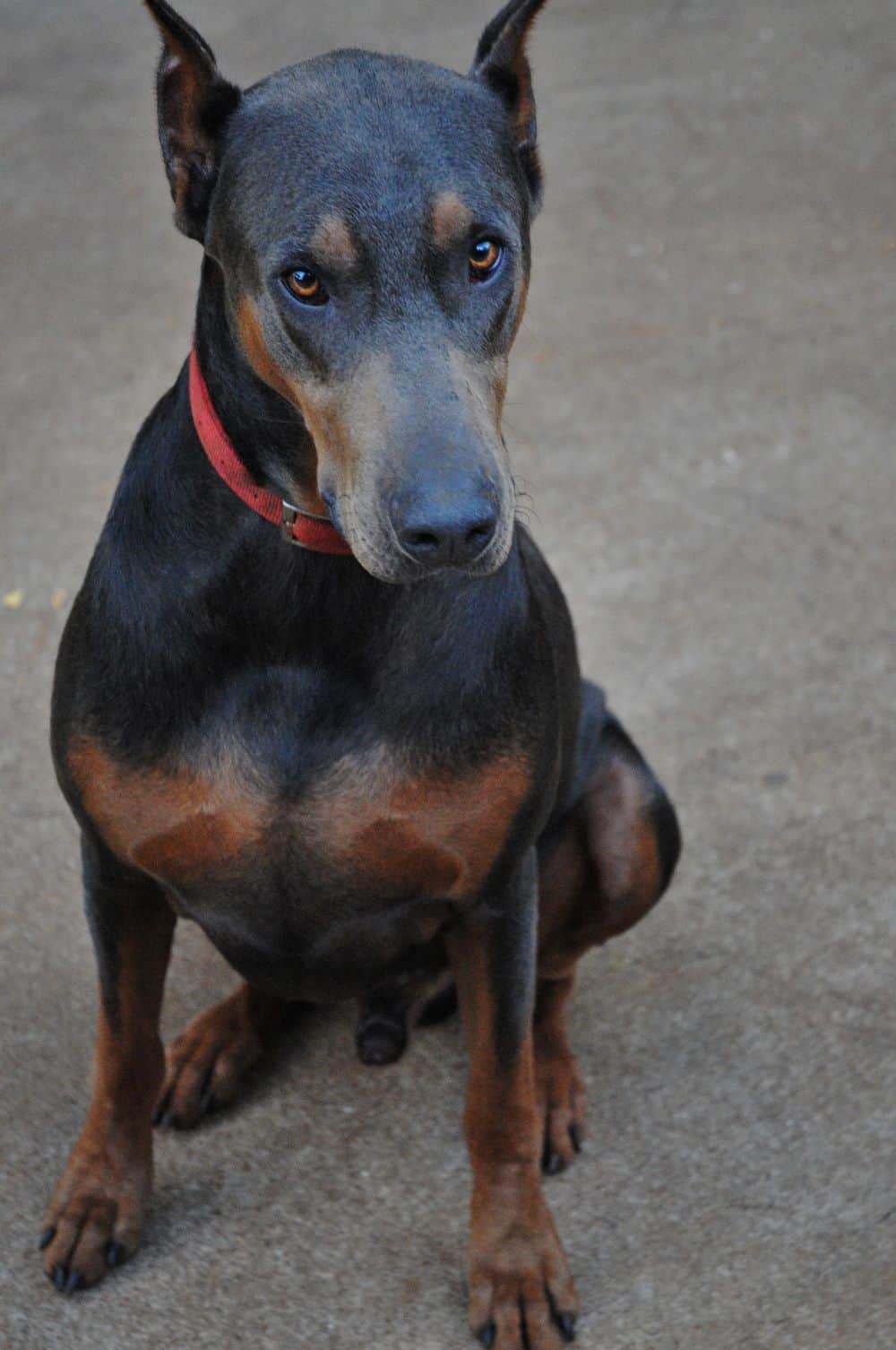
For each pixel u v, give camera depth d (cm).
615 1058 342
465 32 1012
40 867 396
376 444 219
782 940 370
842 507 530
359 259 227
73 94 991
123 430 596
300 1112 330
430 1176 314
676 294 679
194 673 262
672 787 416
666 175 797
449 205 228
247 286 239
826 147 814
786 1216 302
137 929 287
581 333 651
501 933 281
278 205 231
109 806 268
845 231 723
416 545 214
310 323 231
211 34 1057
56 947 371
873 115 848
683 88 909
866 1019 347
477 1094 287
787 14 1021
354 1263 295
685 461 561
